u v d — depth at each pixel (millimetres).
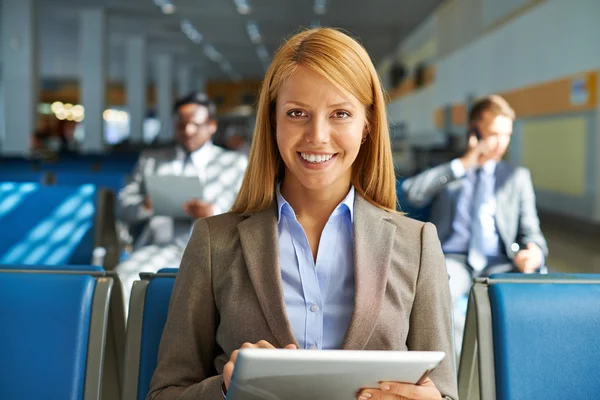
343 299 1401
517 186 3061
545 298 1471
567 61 10375
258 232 1422
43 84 42875
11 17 15586
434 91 19750
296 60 1353
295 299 1399
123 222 3971
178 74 37031
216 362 1422
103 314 1481
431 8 18109
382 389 1145
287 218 1448
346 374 1099
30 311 1475
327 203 1452
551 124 11242
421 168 11680
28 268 1549
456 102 17203
